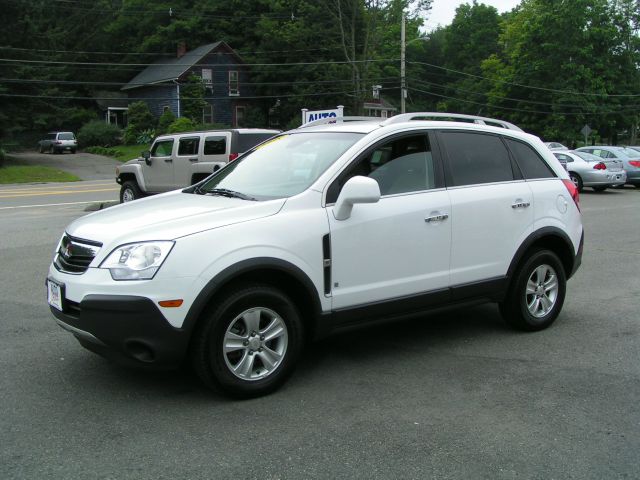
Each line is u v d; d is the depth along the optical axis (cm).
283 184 466
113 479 313
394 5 4762
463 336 556
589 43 5275
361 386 437
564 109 5216
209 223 400
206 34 5938
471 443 353
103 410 394
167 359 381
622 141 7088
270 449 344
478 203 511
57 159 4331
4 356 491
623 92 5384
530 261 552
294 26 5156
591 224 1298
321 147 488
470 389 432
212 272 383
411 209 471
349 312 446
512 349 519
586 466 329
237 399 410
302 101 5119
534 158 577
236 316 398
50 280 420
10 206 1753
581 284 764
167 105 5312
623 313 632
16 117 4103
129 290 370
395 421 381
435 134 509
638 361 491
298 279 416
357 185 421
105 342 377
